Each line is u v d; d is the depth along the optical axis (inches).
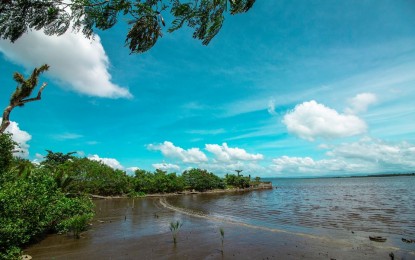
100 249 572.4
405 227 812.6
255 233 730.2
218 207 1576.0
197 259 500.7
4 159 595.5
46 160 2420.0
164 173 3312.0
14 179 597.0
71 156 2503.7
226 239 658.2
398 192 2618.1
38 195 582.2
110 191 2448.3
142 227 850.1
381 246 573.6
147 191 2906.0
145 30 136.4
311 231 765.3
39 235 681.0
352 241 624.4
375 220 959.0
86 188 2031.3
